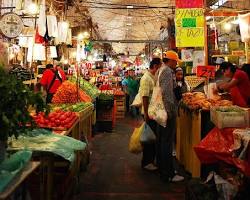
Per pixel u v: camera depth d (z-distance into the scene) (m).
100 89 12.86
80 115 5.67
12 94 2.38
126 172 5.98
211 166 4.31
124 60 35.47
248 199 3.44
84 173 5.91
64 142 3.49
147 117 5.70
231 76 6.21
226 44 9.01
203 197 3.57
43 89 7.54
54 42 7.64
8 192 1.98
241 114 3.98
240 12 6.91
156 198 4.71
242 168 3.26
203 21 7.42
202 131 4.97
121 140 8.96
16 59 7.32
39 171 3.23
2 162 2.33
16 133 2.43
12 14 5.37
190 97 5.79
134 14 18.08
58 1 8.45
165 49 19.91
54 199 3.63
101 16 17.86
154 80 5.75
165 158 5.38
